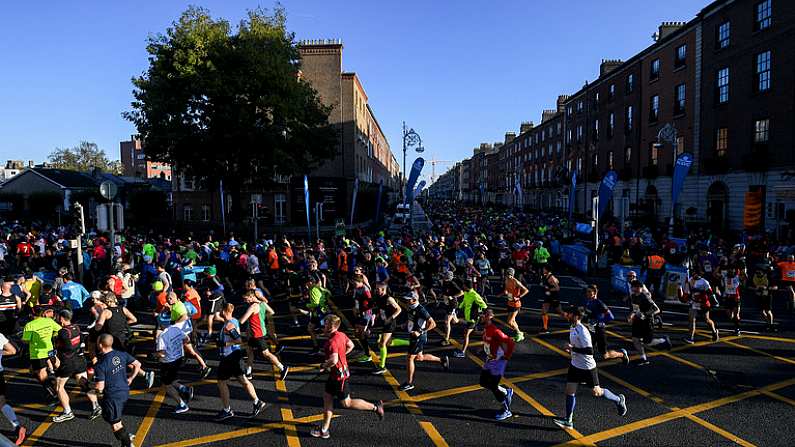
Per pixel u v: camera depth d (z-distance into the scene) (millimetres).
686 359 9820
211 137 27531
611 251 22703
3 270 20516
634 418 7133
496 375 7066
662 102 34938
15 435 6738
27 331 7793
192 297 10625
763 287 11820
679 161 21656
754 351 10305
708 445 6297
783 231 23094
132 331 11781
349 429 6855
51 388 7809
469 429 6828
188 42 26984
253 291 8891
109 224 14844
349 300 15805
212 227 39312
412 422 7062
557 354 10312
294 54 30891
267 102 27422
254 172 30812
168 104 27328
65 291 11969
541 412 7375
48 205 50000
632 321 9641
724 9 27672
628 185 40312
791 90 22875
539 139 71375
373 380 8828
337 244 19641
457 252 17656
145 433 6801
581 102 52875
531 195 74938
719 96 28438
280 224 38156
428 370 9359
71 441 6648
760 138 25250
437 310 14633
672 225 22094
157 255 17641
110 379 6074
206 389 8453
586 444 6367
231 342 7129
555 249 22094
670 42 33781
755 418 7098
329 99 43781
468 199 144125
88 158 96688
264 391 8344
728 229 26750
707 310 10859
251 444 6449
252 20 28938
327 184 37219
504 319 13328
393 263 17094
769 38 24234
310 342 11305
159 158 30547
